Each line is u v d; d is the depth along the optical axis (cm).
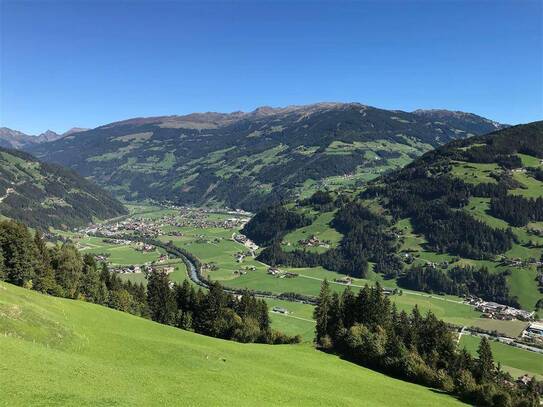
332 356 10281
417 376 9369
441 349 11319
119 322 8950
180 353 6850
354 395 6962
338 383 7531
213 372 6266
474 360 10950
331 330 12200
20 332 5628
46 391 3803
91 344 6369
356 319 12250
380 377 9006
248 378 6350
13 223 11225
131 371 5369
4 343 4769
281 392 6000
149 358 6353
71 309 8562
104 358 5894
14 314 6012
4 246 10919
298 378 7212
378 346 10162
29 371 4166
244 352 8562
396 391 7900
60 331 6272
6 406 3316
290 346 11000
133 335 7719
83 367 4891
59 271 12406
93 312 9125
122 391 4425
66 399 3753
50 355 4922
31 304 7294
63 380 4219
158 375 5491
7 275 10831
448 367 10550
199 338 9406
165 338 8406
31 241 11588
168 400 4531
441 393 8706
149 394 4591
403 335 11750
